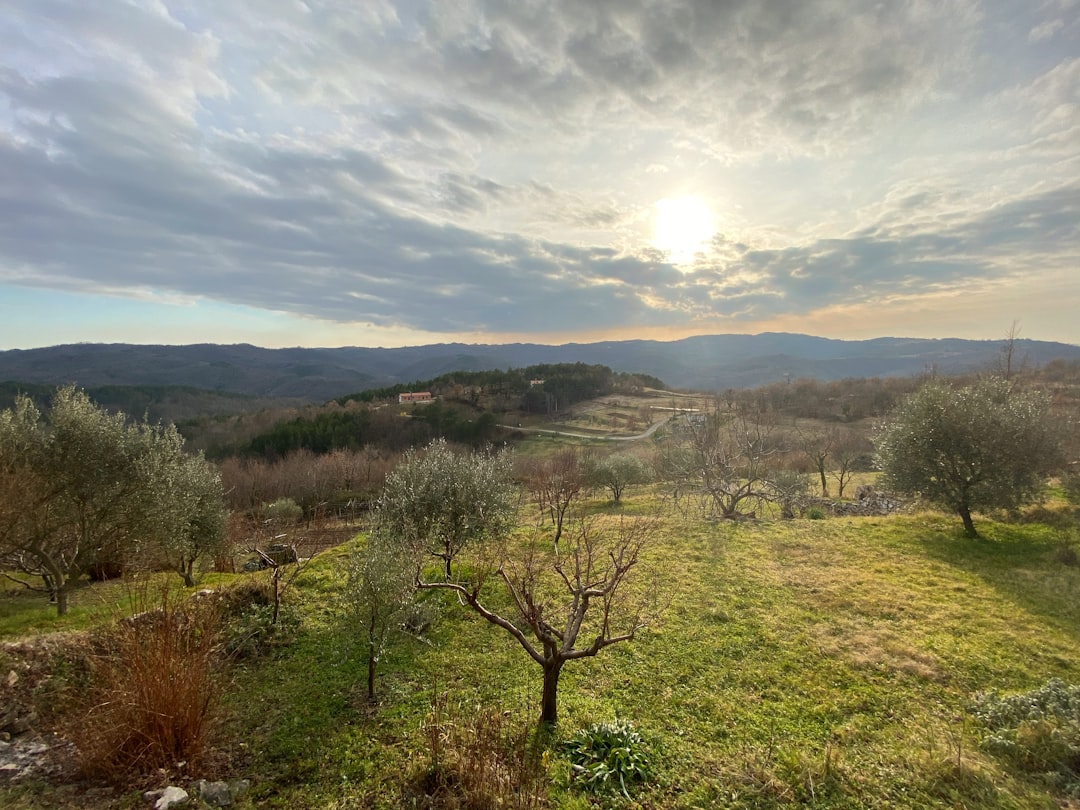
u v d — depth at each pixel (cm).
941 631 1084
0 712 694
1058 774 644
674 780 646
